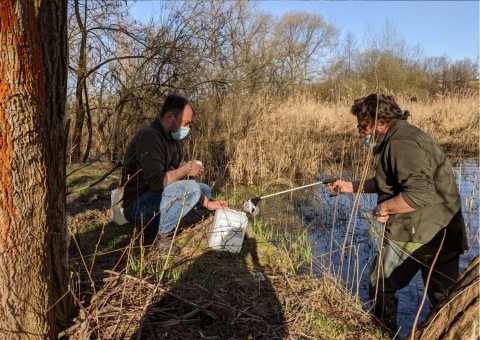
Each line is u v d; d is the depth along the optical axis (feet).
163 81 24.89
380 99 9.25
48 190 6.26
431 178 8.62
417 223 8.96
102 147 26.73
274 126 28.96
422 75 58.18
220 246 11.87
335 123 38.96
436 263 9.32
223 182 22.91
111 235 12.87
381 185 9.61
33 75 5.64
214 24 25.63
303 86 44.34
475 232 15.23
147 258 10.87
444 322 5.87
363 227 17.19
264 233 15.23
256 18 28.40
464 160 30.58
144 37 24.97
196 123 24.59
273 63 30.55
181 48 24.35
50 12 6.38
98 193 17.52
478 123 38.34
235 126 26.71
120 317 7.76
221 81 25.62
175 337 7.75
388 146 9.12
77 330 7.03
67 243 7.25
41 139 5.97
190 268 10.71
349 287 11.71
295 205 20.22
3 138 5.47
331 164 28.04
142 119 24.50
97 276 9.45
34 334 6.21
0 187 5.57
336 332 8.68
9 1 5.14
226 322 8.42
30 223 5.96
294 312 9.22
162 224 11.84
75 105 25.86
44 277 6.33
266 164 24.47
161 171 11.67
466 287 5.72
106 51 25.62
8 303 5.87
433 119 40.37
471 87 55.11
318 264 12.67
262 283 10.42
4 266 5.77
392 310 9.60
